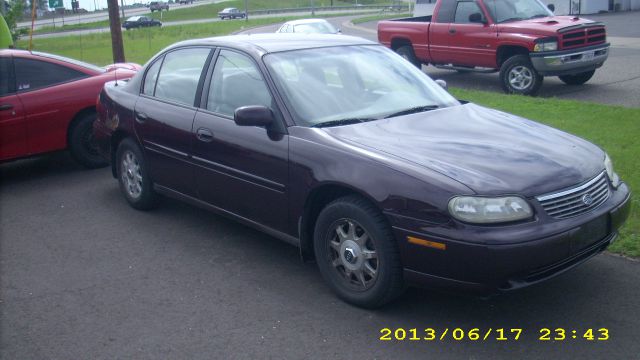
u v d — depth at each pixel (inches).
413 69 213.2
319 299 169.2
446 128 172.9
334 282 166.9
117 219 239.0
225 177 193.6
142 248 209.8
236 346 147.9
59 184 291.6
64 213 249.3
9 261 203.9
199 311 165.5
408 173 146.8
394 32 561.3
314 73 190.5
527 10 489.7
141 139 229.9
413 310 160.9
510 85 467.5
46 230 231.0
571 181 148.3
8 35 470.6
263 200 182.4
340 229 161.9
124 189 249.8
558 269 145.4
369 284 157.5
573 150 163.6
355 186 153.2
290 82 184.2
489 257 135.6
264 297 171.6
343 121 176.9
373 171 151.7
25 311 169.8
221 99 199.2
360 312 161.0
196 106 206.7
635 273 175.5
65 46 1200.8
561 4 1393.9
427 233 141.4
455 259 138.9
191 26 2070.6
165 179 223.5
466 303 163.6
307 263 193.2
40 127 293.3
